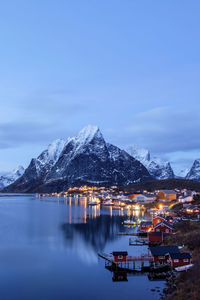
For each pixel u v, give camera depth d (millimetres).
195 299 43000
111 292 51875
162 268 62844
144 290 52562
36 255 74562
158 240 86625
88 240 92438
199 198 174375
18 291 52844
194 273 52906
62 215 163250
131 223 126688
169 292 50125
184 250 69562
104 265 66562
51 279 58344
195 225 96750
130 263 65688
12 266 66062
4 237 96750
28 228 115750
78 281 57281
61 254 75812
